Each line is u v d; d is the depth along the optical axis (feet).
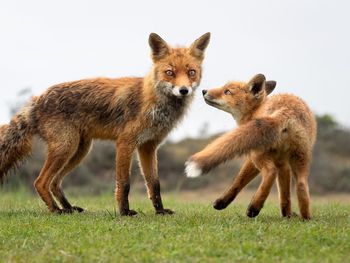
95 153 115.65
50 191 46.44
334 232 33.27
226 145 36.45
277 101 41.32
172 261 27.27
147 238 31.96
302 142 39.14
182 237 32.04
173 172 115.85
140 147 46.50
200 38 46.57
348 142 126.52
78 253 29.25
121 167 44.50
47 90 46.98
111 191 89.25
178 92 43.86
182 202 64.08
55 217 41.14
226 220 38.32
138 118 44.68
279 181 41.73
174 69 44.75
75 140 46.34
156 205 46.19
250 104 44.42
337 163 116.67
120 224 37.09
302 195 39.52
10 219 40.27
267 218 40.83
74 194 91.20
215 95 44.91
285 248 29.32
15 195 72.43
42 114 46.26
